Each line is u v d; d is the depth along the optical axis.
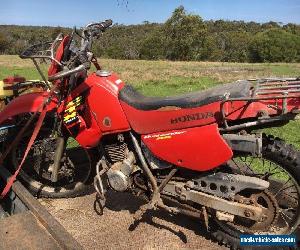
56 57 3.76
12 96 5.10
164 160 3.46
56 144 4.24
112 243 3.79
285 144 3.23
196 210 3.52
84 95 3.78
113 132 3.68
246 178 3.25
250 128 3.25
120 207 4.46
